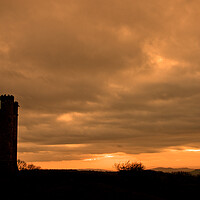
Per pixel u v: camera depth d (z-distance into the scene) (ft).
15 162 181.37
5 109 176.76
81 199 90.02
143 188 121.70
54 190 102.58
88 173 157.99
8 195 96.17
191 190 118.42
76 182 121.70
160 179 137.28
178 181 135.13
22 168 203.72
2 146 170.81
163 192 114.73
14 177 141.90
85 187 107.86
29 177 140.56
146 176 140.87
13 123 181.88
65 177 140.67
